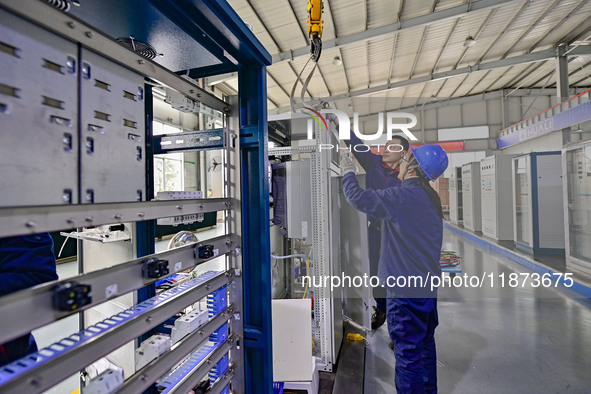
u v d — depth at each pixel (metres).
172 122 6.05
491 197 5.54
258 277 1.21
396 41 6.30
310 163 2.26
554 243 4.52
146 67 0.76
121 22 0.86
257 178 1.21
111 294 0.61
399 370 1.56
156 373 0.73
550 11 5.75
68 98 0.57
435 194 1.79
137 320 0.68
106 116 0.66
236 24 0.93
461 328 2.87
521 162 4.99
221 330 1.09
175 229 7.91
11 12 0.47
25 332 0.46
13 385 0.44
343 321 3.00
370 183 2.01
